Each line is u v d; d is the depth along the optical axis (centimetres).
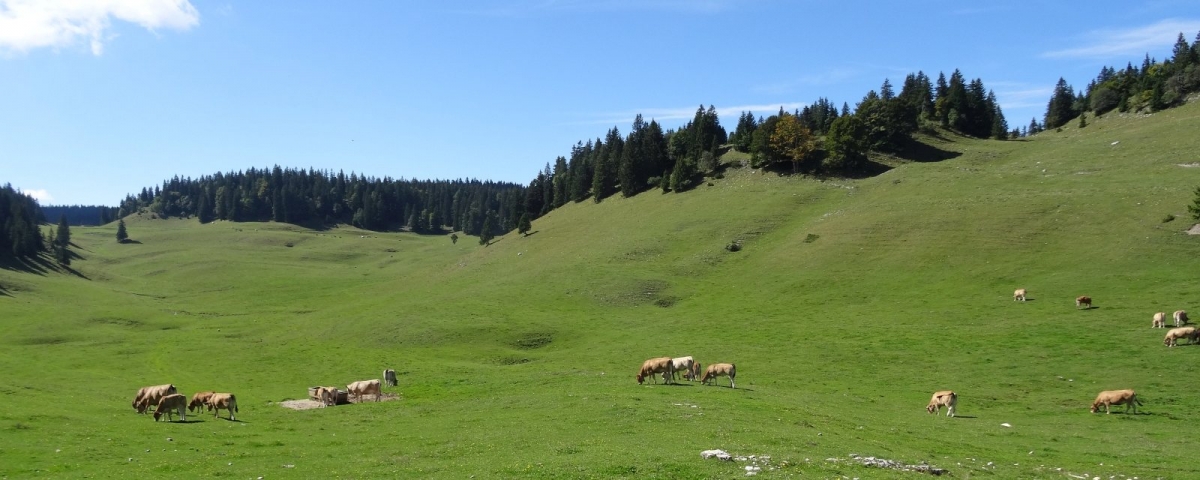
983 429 3284
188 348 7775
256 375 6122
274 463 2566
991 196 10062
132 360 7025
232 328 9744
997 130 17325
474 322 8069
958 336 5850
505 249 14938
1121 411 3738
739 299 8462
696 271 9944
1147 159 10712
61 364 6750
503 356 6819
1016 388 4397
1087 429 3325
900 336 6078
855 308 7412
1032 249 8031
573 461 2230
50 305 11619
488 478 2094
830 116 17725
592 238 13088
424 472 2291
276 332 9281
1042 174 10994
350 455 2706
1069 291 6694
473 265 14025
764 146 14700
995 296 6988
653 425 2966
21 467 2502
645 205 14912
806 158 14325
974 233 8819
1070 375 4538
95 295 13725
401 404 4381
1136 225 7812
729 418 3117
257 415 4059
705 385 4547
